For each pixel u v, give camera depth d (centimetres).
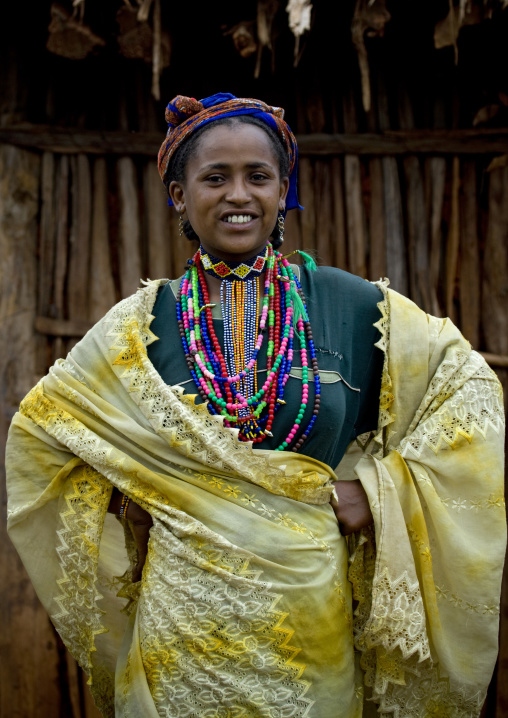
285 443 169
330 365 174
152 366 172
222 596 156
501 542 172
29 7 314
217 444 163
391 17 303
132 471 167
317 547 163
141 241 329
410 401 180
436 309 322
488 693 308
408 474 172
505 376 319
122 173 327
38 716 306
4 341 314
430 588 171
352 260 325
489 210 322
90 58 324
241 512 162
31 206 321
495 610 172
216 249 178
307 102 328
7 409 312
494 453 174
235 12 298
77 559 178
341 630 165
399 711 175
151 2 274
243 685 155
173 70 327
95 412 174
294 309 179
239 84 328
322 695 159
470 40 309
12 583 308
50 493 179
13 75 321
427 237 325
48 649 309
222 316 179
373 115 327
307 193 328
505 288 319
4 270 315
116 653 193
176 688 156
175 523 162
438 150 322
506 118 322
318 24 307
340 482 178
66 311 324
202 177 170
